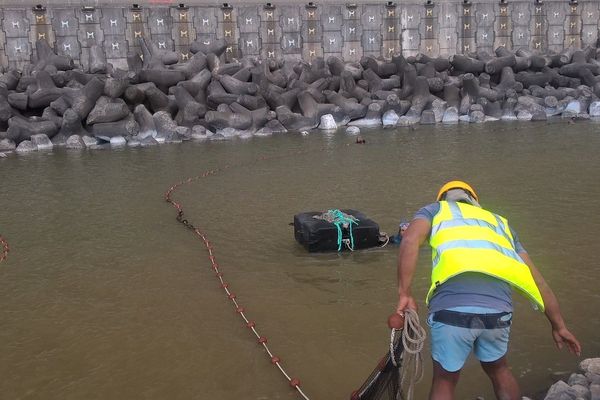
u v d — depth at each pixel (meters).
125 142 19.61
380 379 4.13
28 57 23.31
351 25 26.17
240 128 20.89
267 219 10.06
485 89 23.89
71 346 5.79
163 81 21.62
